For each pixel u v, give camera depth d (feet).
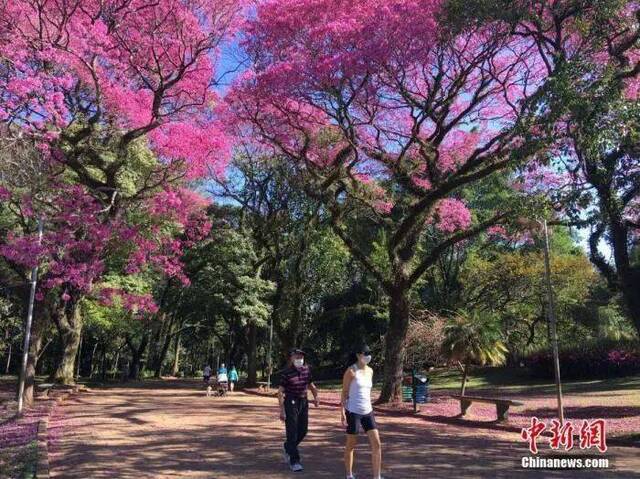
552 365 101.19
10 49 46.62
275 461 28.60
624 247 38.91
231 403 69.31
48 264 58.80
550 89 30.09
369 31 49.57
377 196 74.95
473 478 24.62
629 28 35.42
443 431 44.01
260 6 55.21
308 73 53.21
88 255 55.36
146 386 116.37
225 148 58.90
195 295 110.83
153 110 57.21
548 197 35.83
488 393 81.66
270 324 115.75
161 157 64.64
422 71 57.52
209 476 24.90
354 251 69.10
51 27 52.29
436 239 119.75
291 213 105.60
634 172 35.96
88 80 56.39
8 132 50.65
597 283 116.78
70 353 96.58
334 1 52.21
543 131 32.27
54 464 28.04
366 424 22.94
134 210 66.74
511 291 117.50
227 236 105.09
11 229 73.20
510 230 48.39
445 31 43.09
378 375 121.70
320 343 141.08
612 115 28.89
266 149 87.10
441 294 125.90
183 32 54.95
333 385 113.80
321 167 72.28
